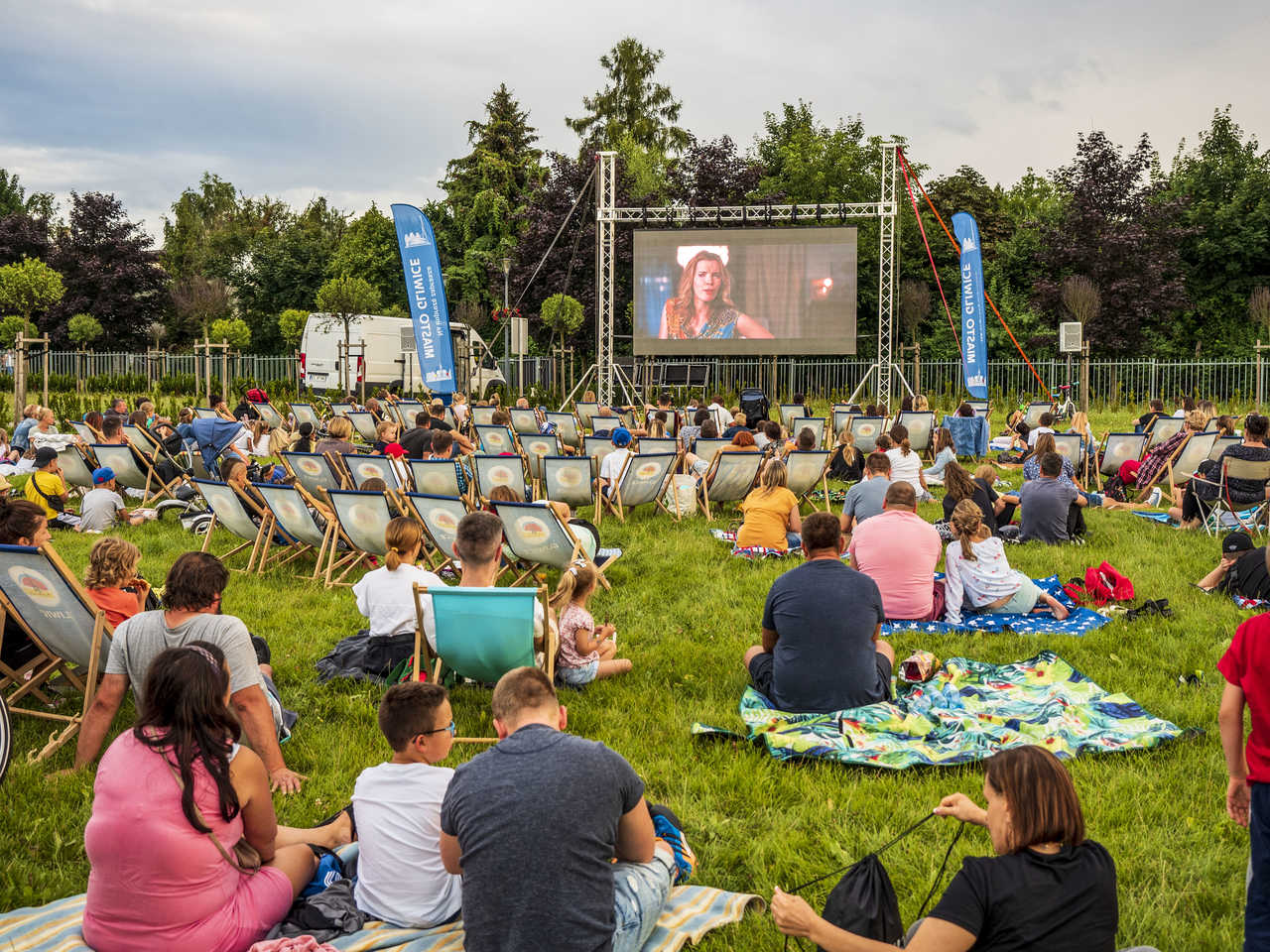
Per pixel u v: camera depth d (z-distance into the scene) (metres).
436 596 5.34
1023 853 2.75
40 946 3.21
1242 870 4.02
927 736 5.24
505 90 44.56
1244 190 35.28
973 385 21.30
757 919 3.63
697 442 12.66
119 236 45.41
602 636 6.61
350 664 6.43
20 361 20.77
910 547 7.25
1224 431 12.20
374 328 30.33
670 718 5.64
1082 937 2.67
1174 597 8.05
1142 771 4.88
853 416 15.95
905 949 2.71
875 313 36.16
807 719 5.41
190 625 4.55
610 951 3.01
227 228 63.97
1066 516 10.20
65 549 9.86
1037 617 7.54
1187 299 34.62
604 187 24.19
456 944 3.37
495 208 41.53
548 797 2.97
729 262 23.44
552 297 32.34
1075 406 24.31
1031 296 36.34
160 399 26.72
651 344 23.94
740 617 7.71
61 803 4.57
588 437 13.02
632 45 43.41
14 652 5.55
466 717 5.68
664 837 3.85
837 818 4.45
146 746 3.21
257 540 9.10
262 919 3.38
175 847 3.14
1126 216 35.59
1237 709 3.30
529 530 8.07
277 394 28.31
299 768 5.06
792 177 38.25
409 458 11.46
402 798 3.54
